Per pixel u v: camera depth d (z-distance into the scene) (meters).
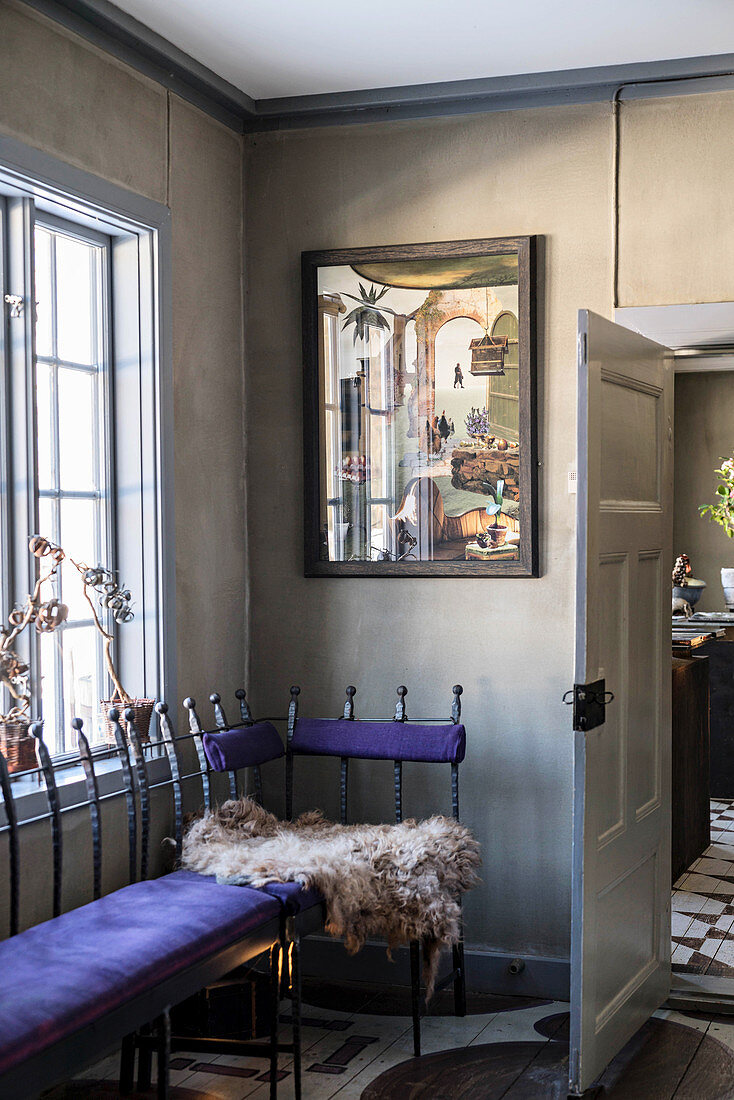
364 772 4.08
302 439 4.10
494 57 3.60
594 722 3.05
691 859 5.42
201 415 3.82
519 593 3.88
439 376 3.94
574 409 3.82
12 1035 2.04
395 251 3.96
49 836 2.96
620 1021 3.27
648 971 3.53
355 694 4.07
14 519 3.06
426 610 3.98
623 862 3.31
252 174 4.14
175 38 3.43
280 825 3.47
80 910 2.73
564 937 3.83
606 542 3.16
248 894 2.86
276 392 4.14
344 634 4.08
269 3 3.19
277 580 4.15
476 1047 3.38
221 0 3.16
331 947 4.02
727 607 9.05
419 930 3.12
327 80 3.80
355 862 3.15
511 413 3.86
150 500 3.53
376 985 3.95
